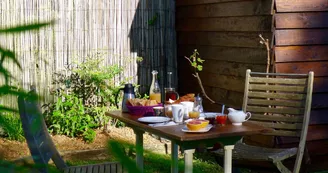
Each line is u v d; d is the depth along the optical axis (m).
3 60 0.38
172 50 6.44
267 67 4.66
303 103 3.97
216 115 3.56
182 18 6.30
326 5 4.68
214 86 5.71
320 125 4.72
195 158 5.10
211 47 5.72
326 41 4.70
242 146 4.01
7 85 0.40
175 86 6.48
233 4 5.18
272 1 4.55
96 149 5.16
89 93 5.89
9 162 0.41
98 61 5.91
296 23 4.62
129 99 3.88
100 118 5.82
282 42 4.60
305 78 3.98
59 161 2.63
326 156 4.76
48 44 5.80
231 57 5.30
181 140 2.99
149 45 6.30
